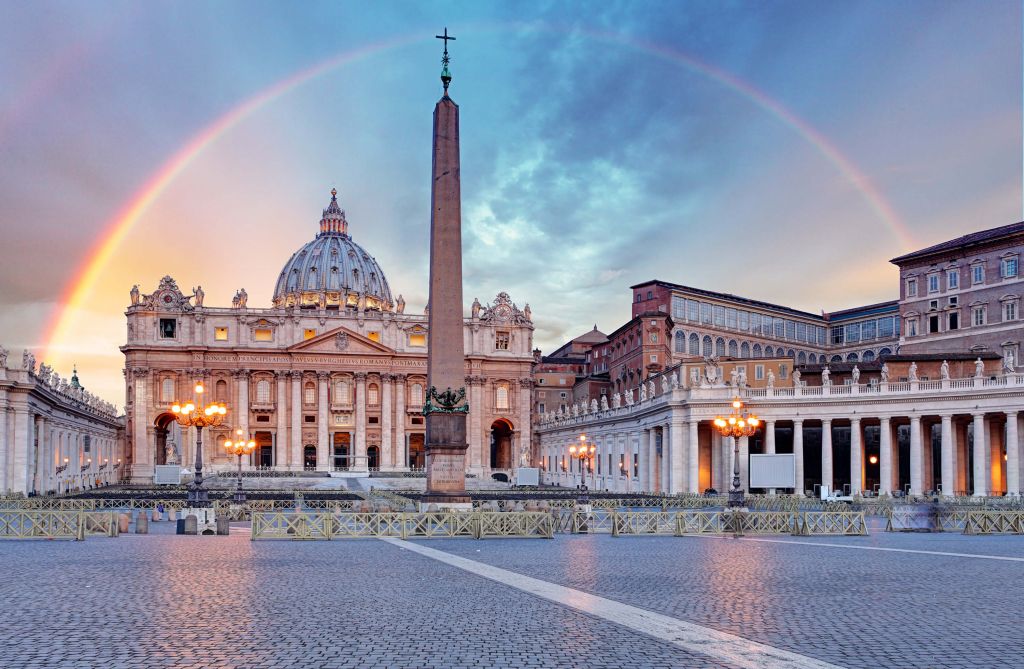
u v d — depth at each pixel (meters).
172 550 29.91
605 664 13.22
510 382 157.00
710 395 77.00
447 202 43.38
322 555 28.16
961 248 96.12
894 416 69.31
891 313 145.50
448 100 43.53
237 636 15.01
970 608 17.95
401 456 150.75
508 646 14.31
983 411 64.75
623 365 139.00
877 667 13.12
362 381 150.00
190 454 143.62
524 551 29.84
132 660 13.40
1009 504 51.41
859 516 37.94
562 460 131.00
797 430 73.50
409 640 14.73
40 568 24.33
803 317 153.00
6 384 72.88
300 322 150.00
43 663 13.22
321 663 13.23
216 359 146.62
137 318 145.38
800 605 18.25
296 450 146.62
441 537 35.72
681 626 15.95
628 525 38.12
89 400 118.75
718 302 141.25
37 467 84.50
